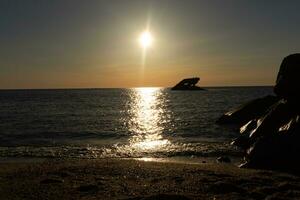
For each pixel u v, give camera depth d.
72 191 15.99
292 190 15.55
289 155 22.34
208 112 72.31
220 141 35.00
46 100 142.12
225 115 50.31
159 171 20.53
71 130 45.19
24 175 19.78
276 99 47.59
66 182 17.80
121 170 20.91
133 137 39.38
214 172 20.17
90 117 65.31
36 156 28.30
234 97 139.75
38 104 111.69
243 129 40.22
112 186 16.84
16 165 23.36
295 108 30.72
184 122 53.41
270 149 23.28
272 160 22.61
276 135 24.34
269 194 15.06
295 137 23.20
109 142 35.88
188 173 19.88
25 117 64.38
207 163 25.05
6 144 34.50
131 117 65.50
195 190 15.80
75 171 20.80
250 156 24.38
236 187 15.95
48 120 58.72
